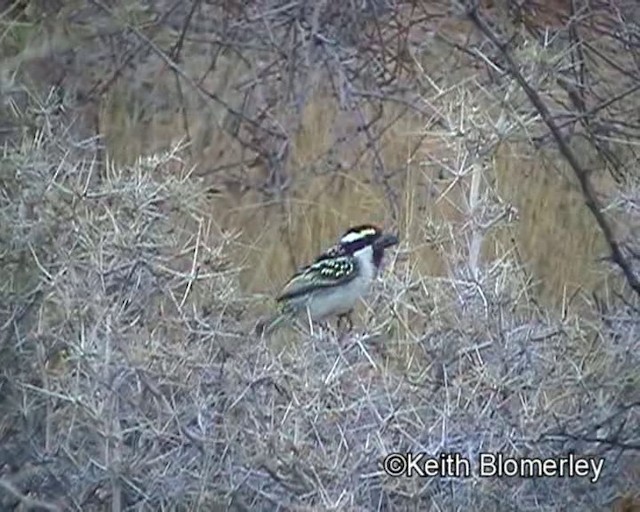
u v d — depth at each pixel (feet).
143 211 37.78
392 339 37.29
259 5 58.44
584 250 53.42
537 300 44.47
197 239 38.91
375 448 33.32
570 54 53.42
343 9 57.52
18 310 37.32
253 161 57.98
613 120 52.65
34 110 46.62
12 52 57.06
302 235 56.13
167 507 33.76
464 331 35.91
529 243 53.21
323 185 56.95
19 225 38.01
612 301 45.21
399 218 51.72
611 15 55.31
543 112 34.40
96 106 58.29
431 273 44.24
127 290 36.81
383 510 33.47
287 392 34.47
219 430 34.12
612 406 35.83
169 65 56.08
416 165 53.88
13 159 39.50
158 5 60.44
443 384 35.01
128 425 34.83
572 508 34.78
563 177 51.24
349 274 41.91
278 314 42.09
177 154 55.11
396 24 58.29
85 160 46.93
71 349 35.12
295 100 57.67
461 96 52.44
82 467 35.04
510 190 53.67
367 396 33.83
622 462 36.22
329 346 36.35
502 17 56.13
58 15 57.77
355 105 57.21
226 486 33.47
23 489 35.86
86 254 36.83
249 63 59.26
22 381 36.76
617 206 44.37
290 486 33.04
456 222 47.67
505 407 34.76
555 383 35.81
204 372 34.76
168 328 36.22
